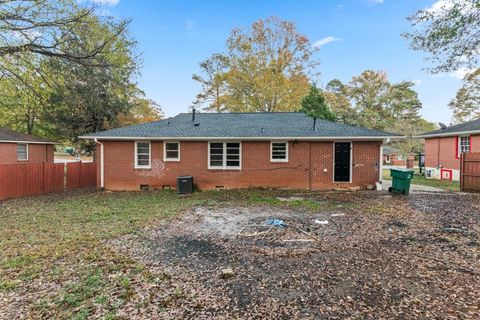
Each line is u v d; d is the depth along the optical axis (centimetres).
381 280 388
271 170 1341
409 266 433
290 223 703
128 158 1357
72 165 1516
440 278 391
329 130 1345
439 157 1891
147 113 2716
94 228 666
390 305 324
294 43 2936
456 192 1205
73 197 1173
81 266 445
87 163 1631
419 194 1149
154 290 367
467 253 486
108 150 1357
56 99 1689
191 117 1659
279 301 338
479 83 2434
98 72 1394
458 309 313
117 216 793
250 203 984
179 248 530
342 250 509
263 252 504
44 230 654
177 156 1359
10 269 435
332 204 947
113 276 407
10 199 1148
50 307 329
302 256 482
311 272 418
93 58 1212
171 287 375
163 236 605
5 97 1641
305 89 2880
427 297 341
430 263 444
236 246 540
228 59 3078
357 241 557
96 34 1210
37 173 1301
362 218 746
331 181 1325
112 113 1988
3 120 2234
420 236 586
